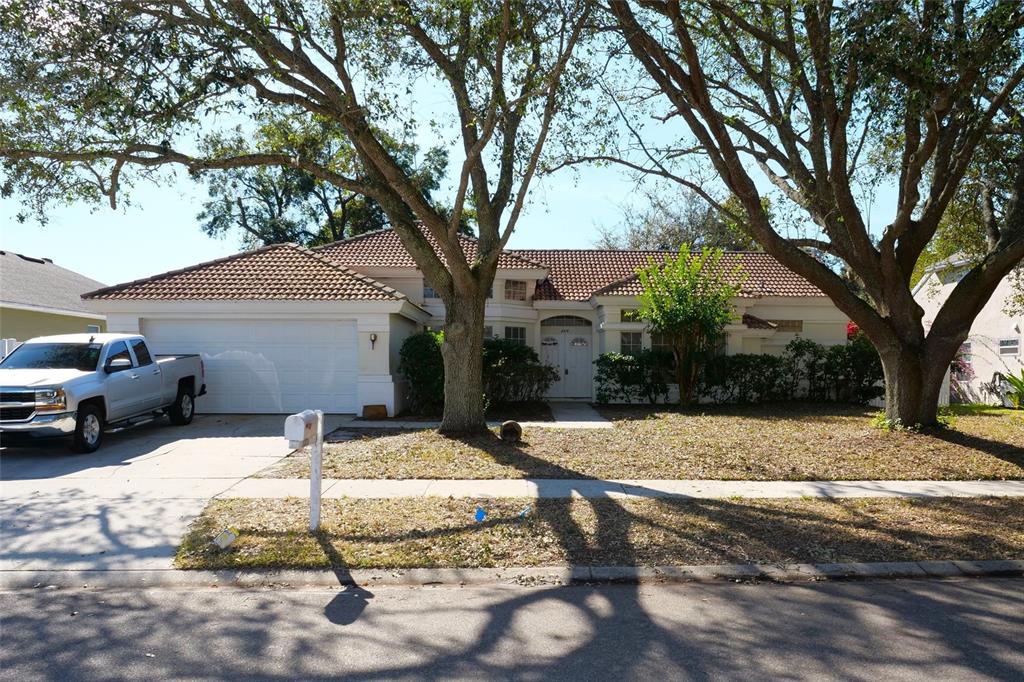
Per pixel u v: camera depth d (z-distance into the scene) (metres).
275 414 16.67
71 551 6.71
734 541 6.87
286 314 16.53
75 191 10.95
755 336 21.88
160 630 5.01
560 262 25.45
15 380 11.32
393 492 8.89
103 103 9.17
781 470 10.26
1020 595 5.68
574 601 5.56
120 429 14.47
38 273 26.27
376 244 22.19
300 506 8.19
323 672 4.34
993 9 9.07
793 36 11.20
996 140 12.27
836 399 21.09
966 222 15.25
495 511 7.93
